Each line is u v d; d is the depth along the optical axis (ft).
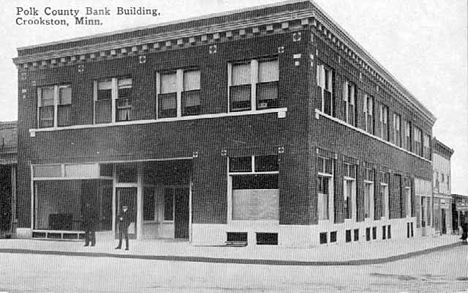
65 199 98.12
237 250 74.23
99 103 96.12
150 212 96.99
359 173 99.86
